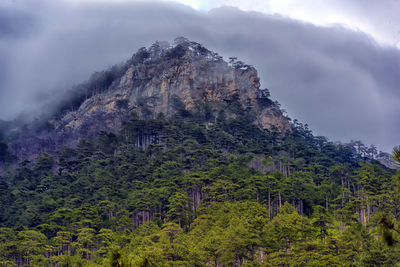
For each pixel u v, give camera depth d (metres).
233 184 142.25
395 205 121.88
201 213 133.62
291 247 102.69
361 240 104.44
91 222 131.75
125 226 132.25
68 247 122.69
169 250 97.50
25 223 143.62
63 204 155.25
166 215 135.00
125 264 25.11
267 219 115.19
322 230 112.94
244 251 102.19
